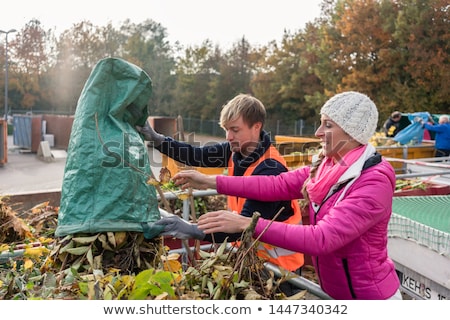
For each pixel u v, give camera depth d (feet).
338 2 105.60
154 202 7.17
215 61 155.02
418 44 87.51
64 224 6.64
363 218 5.92
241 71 148.87
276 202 7.80
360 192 6.06
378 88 96.68
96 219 6.57
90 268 6.48
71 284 6.01
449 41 86.58
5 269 8.04
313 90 116.57
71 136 7.01
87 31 169.68
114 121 7.06
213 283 6.24
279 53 126.21
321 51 108.47
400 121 46.42
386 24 93.40
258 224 6.02
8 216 10.51
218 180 7.50
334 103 6.36
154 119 56.85
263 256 7.82
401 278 11.84
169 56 171.63
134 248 6.84
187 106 155.63
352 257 6.33
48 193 15.99
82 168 6.68
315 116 117.08
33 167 56.65
